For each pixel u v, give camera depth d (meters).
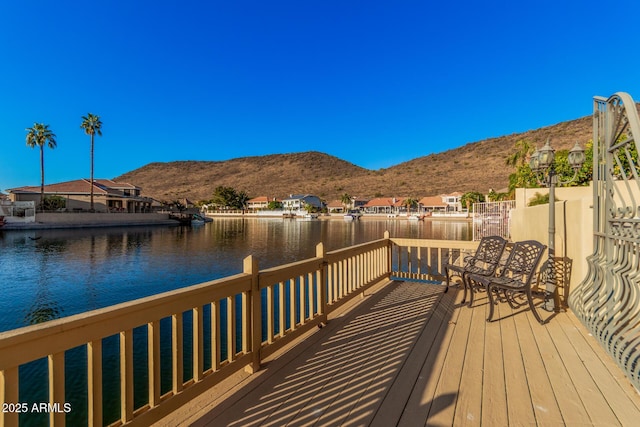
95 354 1.60
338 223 54.88
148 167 152.75
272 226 46.44
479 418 2.02
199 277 12.24
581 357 2.81
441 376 2.52
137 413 1.81
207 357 5.46
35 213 31.33
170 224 45.53
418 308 4.26
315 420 2.02
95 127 38.59
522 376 2.51
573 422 1.98
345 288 4.30
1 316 7.91
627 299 2.64
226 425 1.99
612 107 2.97
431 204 71.31
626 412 2.07
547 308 4.03
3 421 1.27
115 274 12.70
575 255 3.94
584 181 11.72
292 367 2.71
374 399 2.24
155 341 1.89
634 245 2.54
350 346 3.12
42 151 36.03
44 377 4.65
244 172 139.12
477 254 4.84
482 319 3.80
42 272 12.98
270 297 2.88
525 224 6.59
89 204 43.38
